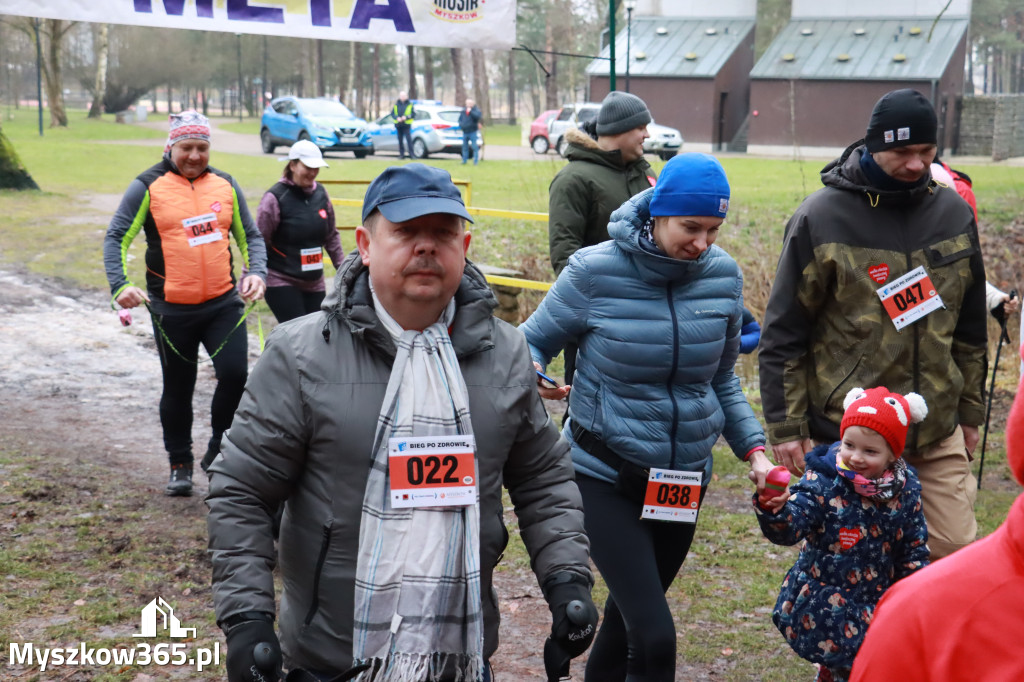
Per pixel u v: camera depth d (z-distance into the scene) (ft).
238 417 7.44
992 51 251.80
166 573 14.99
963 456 12.35
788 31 123.44
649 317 10.62
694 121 125.80
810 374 12.55
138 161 91.20
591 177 16.69
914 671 4.73
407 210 7.03
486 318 7.67
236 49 232.94
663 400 10.69
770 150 120.47
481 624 7.20
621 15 132.87
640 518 10.75
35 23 130.00
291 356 7.30
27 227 49.14
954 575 4.70
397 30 20.07
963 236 12.17
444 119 101.45
